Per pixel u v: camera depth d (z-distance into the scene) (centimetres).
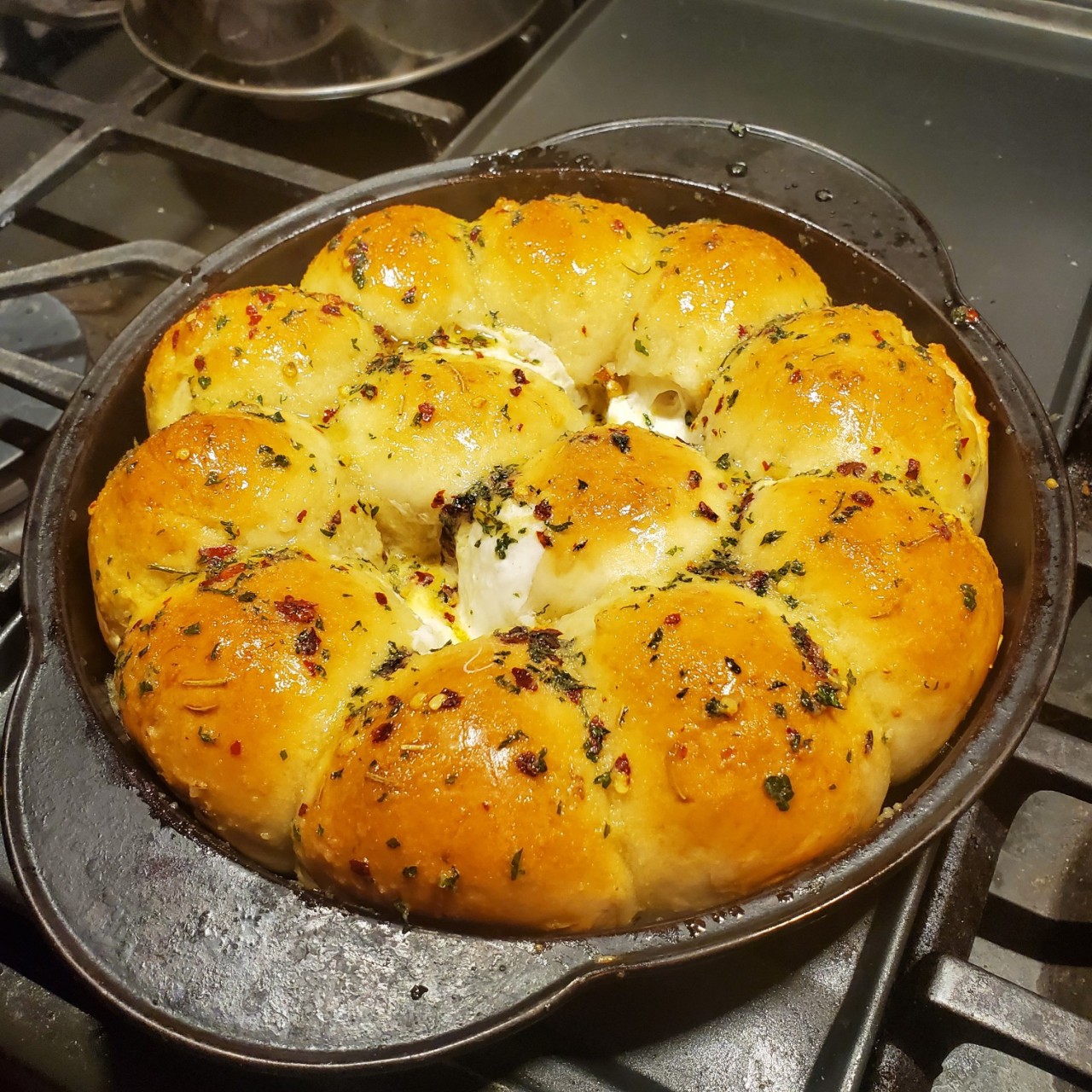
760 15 53
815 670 25
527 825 23
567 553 28
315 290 35
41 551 29
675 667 24
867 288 36
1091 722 33
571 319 34
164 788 27
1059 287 40
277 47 45
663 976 26
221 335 32
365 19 45
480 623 30
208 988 22
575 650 26
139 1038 27
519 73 50
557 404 32
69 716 26
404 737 24
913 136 47
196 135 45
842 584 26
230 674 25
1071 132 46
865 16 52
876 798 25
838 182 38
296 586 27
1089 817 33
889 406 29
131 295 47
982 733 25
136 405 34
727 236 34
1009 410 31
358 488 31
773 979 26
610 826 24
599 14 54
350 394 32
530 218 34
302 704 25
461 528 30
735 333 33
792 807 24
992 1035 24
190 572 28
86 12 54
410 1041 22
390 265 34
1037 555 28
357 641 27
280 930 23
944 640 26
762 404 30
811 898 23
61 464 31
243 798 25
